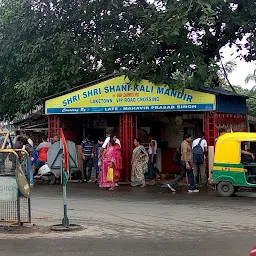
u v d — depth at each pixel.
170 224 10.32
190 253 7.66
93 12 21.38
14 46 23.00
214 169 14.90
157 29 16.80
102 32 22.12
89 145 19.67
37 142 27.48
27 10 22.05
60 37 20.92
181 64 17.84
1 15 24.00
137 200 14.26
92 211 12.25
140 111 18.55
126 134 19.05
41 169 19.14
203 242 8.48
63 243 8.52
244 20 18.78
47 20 22.03
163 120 21.55
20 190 9.84
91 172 21.42
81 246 8.26
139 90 18.58
